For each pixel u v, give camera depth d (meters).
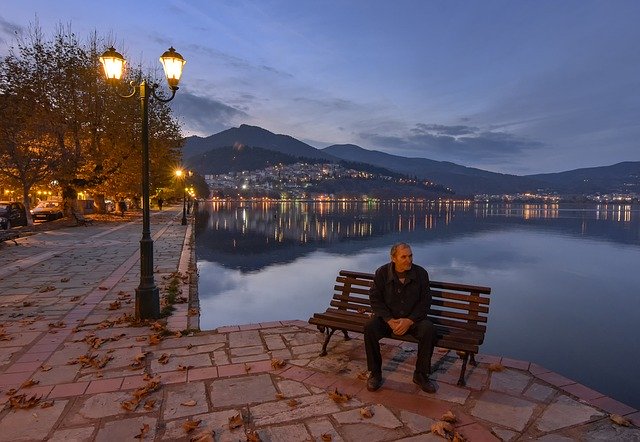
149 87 6.75
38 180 25.69
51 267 11.54
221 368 4.79
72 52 27.42
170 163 39.47
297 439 3.43
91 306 7.46
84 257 13.45
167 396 4.12
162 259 13.84
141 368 4.77
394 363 4.96
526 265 23.56
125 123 29.08
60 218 31.45
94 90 27.81
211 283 14.80
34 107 25.53
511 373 4.70
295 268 18.98
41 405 3.87
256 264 19.97
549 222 70.56
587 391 4.28
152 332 6.01
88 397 4.07
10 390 4.14
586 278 19.75
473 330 4.65
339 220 67.75
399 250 4.52
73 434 3.44
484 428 3.61
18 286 9.09
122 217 36.84
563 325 11.87
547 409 3.94
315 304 11.81
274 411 3.86
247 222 54.00
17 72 25.31
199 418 3.72
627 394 7.35
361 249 27.75
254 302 11.95
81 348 5.35
